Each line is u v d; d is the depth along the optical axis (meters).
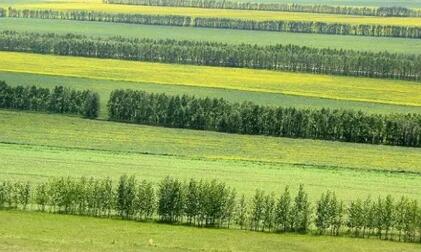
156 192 167.25
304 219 154.00
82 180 162.12
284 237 147.12
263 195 163.25
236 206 160.12
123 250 125.38
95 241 132.12
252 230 152.00
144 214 157.50
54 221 146.88
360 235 152.62
